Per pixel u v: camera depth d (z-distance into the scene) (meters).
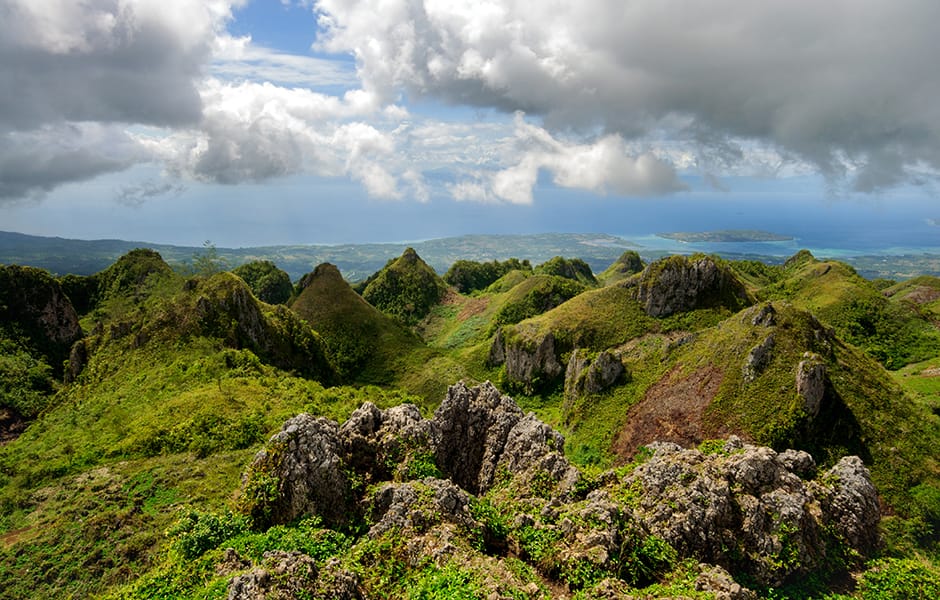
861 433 68.00
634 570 28.48
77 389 97.81
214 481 56.22
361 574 27.34
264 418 70.44
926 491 60.72
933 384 90.31
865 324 129.00
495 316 189.88
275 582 23.64
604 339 122.62
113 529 49.34
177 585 28.06
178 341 99.75
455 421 43.66
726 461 35.75
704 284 121.12
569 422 97.00
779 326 82.06
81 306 155.25
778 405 72.62
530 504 35.44
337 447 36.09
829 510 35.69
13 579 44.81
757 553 31.31
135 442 65.38
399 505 31.55
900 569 33.16
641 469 36.25
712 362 85.31
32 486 59.25
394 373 155.50
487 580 25.75
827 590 31.31
